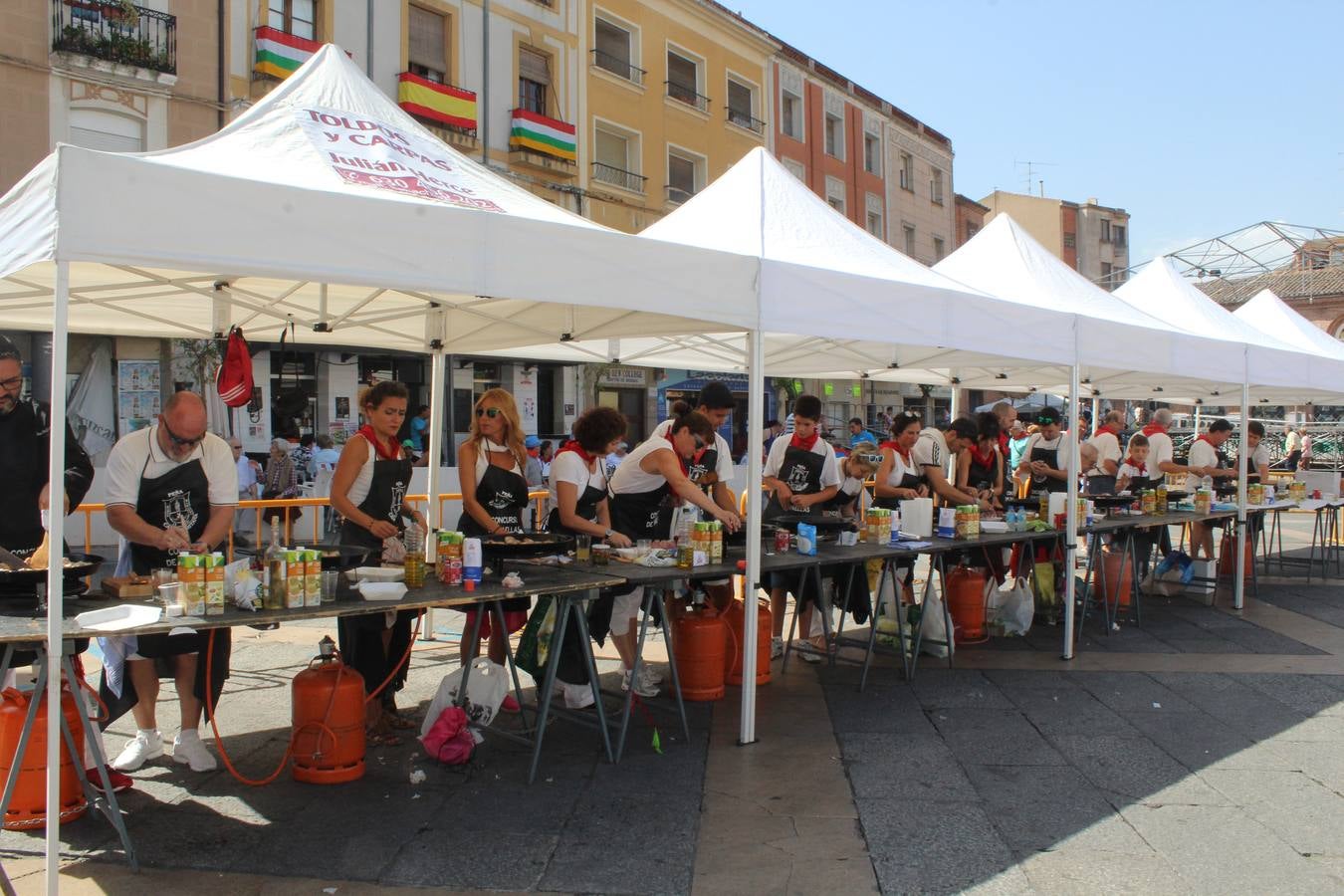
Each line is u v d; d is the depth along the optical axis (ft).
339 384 58.23
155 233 9.77
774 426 69.82
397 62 59.72
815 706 18.08
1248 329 32.22
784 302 15.67
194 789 13.61
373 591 12.43
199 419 13.46
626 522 18.47
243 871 11.14
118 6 46.80
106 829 12.21
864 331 16.75
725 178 20.63
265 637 23.61
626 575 14.67
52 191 9.48
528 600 16.76
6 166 44.01
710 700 18.19
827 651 20.75
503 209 13.89
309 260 10.73
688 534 16.44
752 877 11.11
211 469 14.10
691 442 17.54
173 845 11.78
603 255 13.30
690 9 81.56
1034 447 28.14
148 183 9.75
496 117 66.03
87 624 10.48
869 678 20.13
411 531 15.55
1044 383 37.32
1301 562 37.88
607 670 20.39
